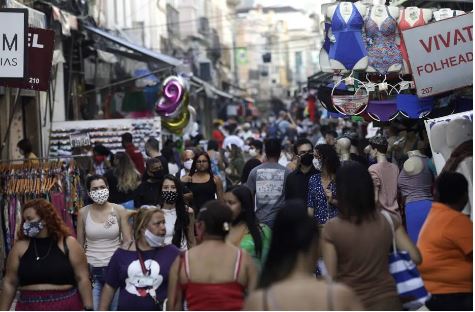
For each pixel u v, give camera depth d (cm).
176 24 5219
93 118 2623
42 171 1312
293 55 13500
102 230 1004
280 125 3628
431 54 1105
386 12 1230
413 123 1433
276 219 577
